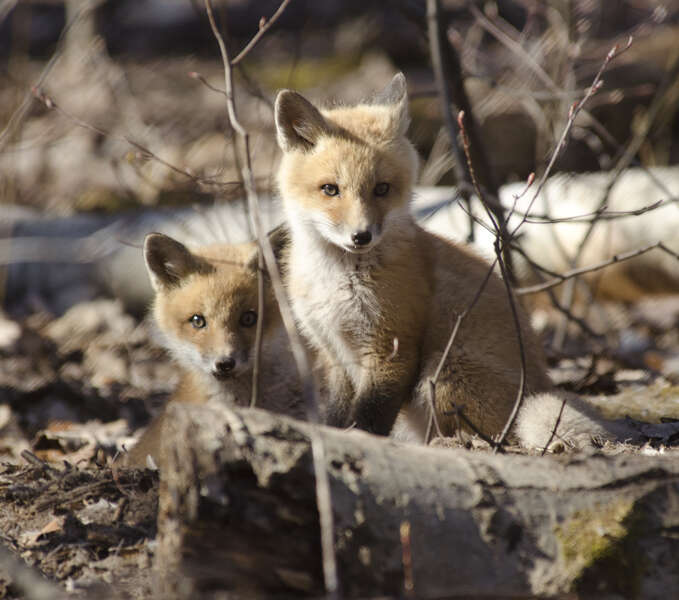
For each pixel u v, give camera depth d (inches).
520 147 920.9
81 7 839.1
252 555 216.5
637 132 714.2
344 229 355.6
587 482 222.4
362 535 213.5
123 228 741.9
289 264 396.5
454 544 215.5
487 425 363.9
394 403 371.2
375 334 369.4
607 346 554.6
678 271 723.4
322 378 401.7
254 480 214.5
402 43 1231.5
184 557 217.5
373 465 219.8
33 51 1298.0
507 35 690.2
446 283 382.3
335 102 494.9
